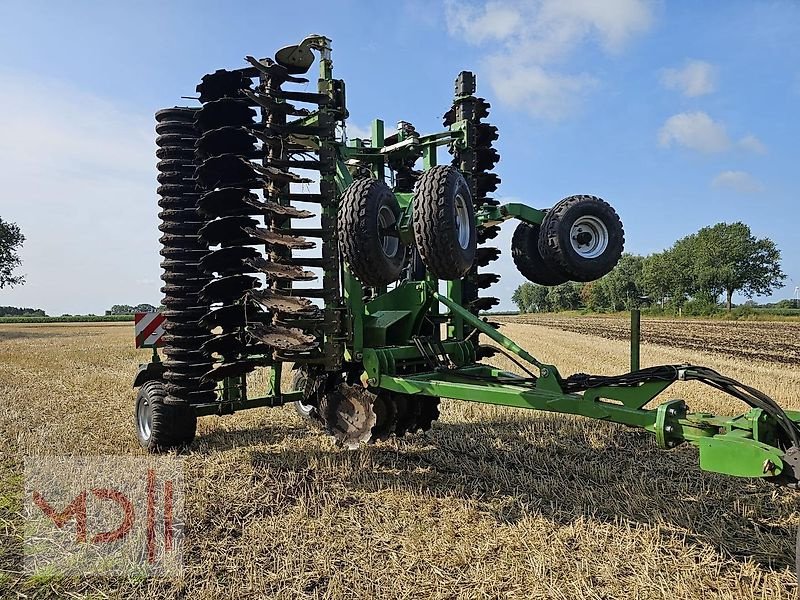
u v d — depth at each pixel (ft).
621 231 20.65
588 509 17.78
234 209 21.21
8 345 88.38
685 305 248.73
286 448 24.27
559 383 16.40
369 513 17.56
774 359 65.98
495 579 13.55
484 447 24.64
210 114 21.81
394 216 19.36
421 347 21.20
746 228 271.28
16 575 13.99
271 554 14.94
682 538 15.76
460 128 22.58
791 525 16.62
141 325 26.81
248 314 21.06
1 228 180.24
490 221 21.38
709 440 12.66
